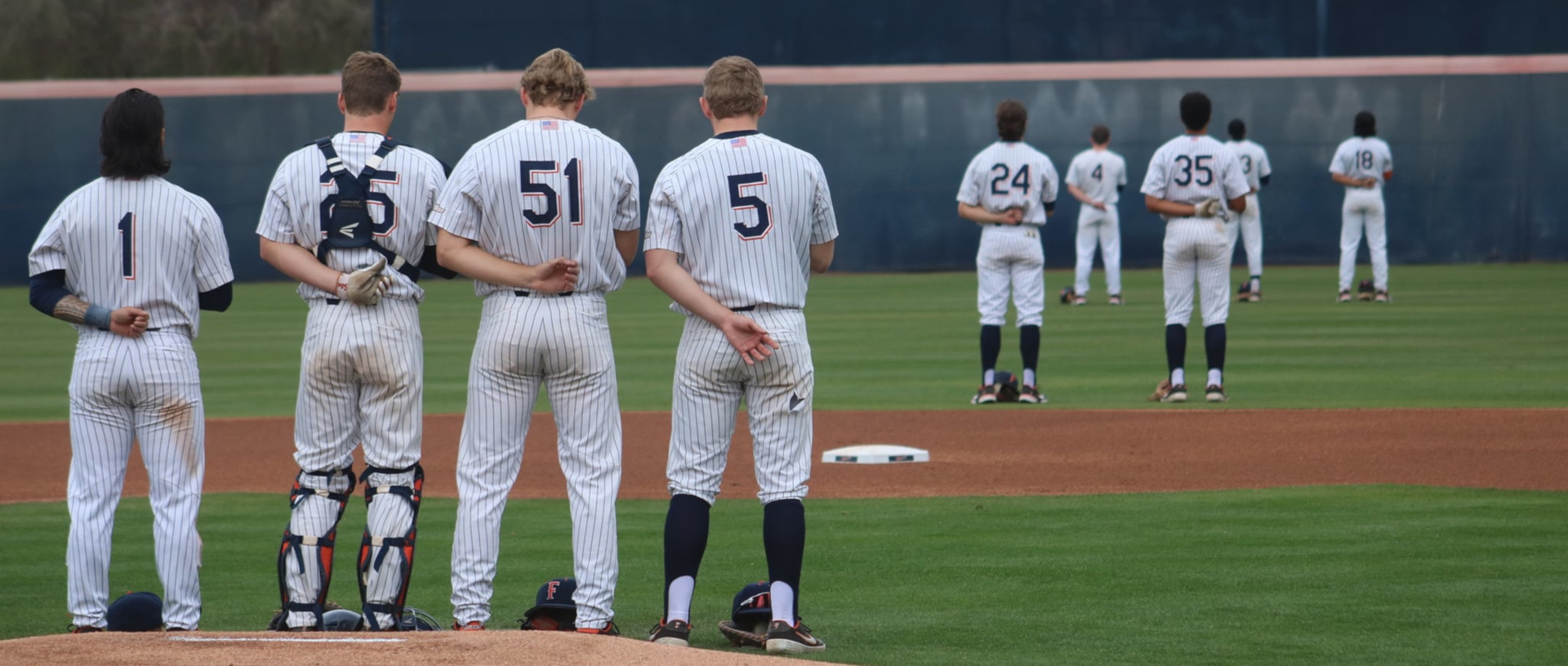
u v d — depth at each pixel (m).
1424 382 16.52
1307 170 36.91
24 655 5.79
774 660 5.97
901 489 11.05
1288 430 13.41
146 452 6.84
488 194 6.68
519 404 6.86
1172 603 7.43
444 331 25.41
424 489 11.42
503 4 37.75
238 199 38.31
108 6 55.12
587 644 6.05
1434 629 6.82
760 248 6.77
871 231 37.94
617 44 37.84
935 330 24.19
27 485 11.86
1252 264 27.55
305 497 6.82
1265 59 36.91
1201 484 11.02
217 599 7.84
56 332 27.30
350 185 6.75
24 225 38.25
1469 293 28.39
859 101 37.62
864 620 7.21
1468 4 36.66
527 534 9.56
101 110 38.00
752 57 37.94
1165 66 36.97
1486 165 36.75
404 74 37.91
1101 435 13.51
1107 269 28.20
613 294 33.09
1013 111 15.46
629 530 9.80
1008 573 8.21
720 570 8.52
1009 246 15.65
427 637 6.16
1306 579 7.88
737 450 13.11
